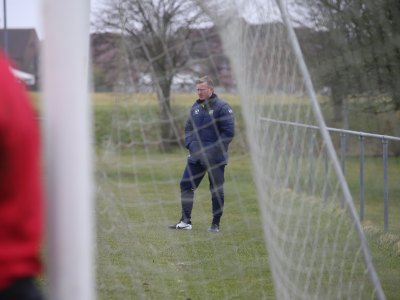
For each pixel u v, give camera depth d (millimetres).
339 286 15742
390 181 30531
